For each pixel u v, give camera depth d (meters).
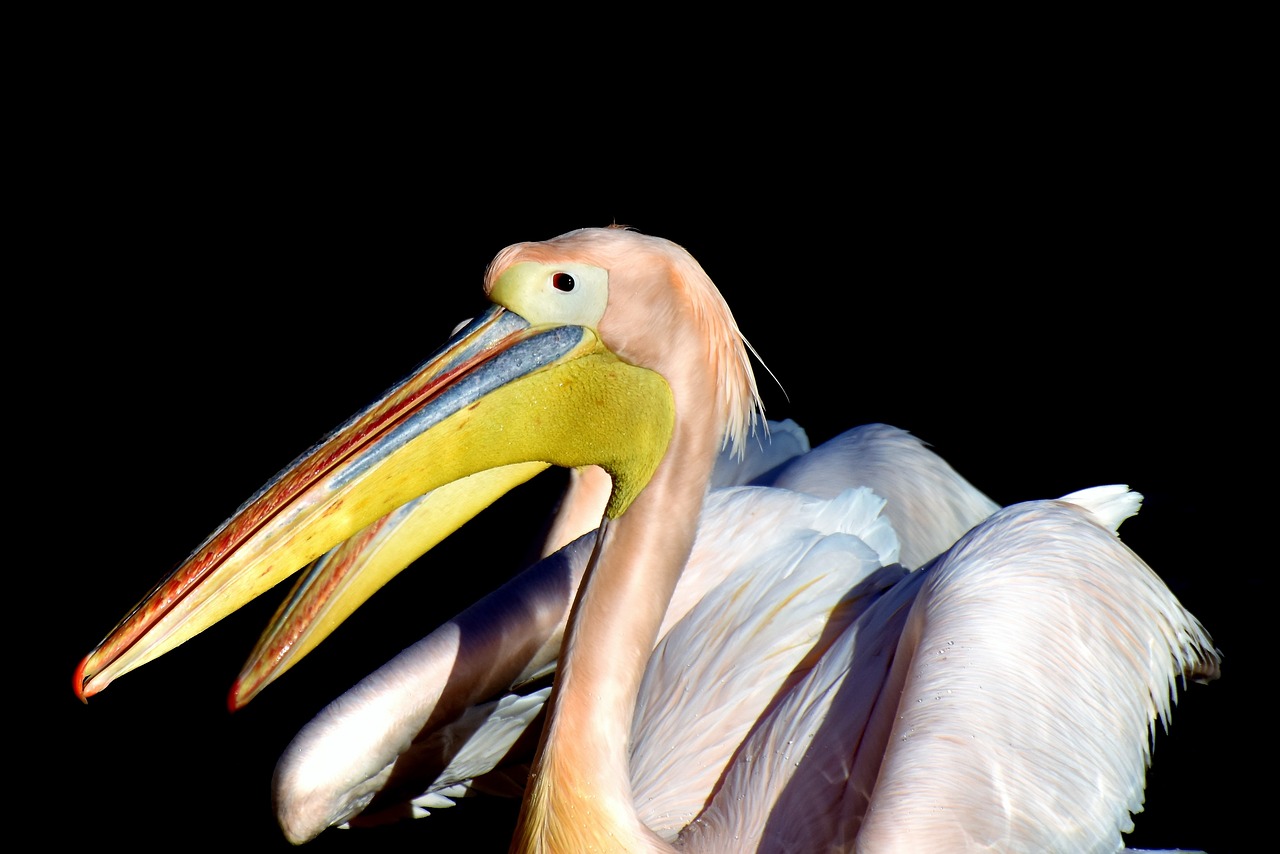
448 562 10.53
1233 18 18.03
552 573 7.21
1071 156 15.89
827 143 16.62
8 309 14.82
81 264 15.51
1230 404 11.45
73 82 18.92
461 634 6.97
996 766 4.77
